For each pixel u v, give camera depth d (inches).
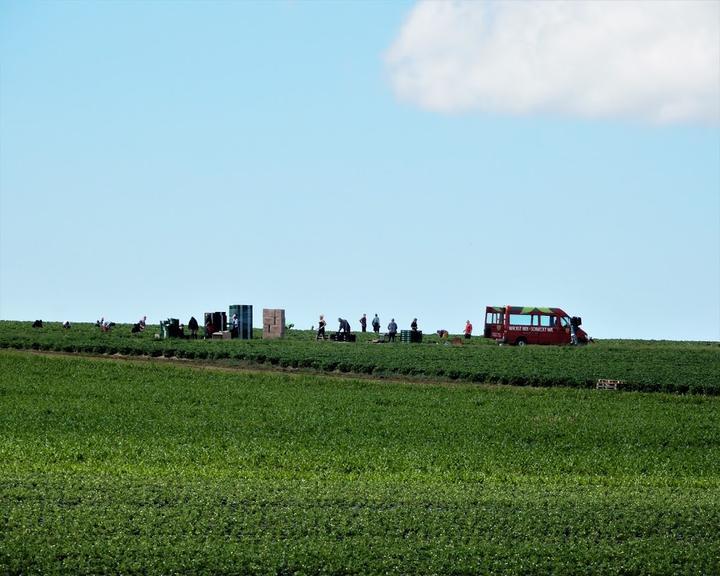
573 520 3649.1
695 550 3393.2
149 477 4133.9
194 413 5575.8
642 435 5241.1
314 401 5920.3
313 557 3280.0
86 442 4854.8
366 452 4776.1
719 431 5344.5
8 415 5423.2
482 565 3267.7
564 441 5113.2
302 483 4099.4
